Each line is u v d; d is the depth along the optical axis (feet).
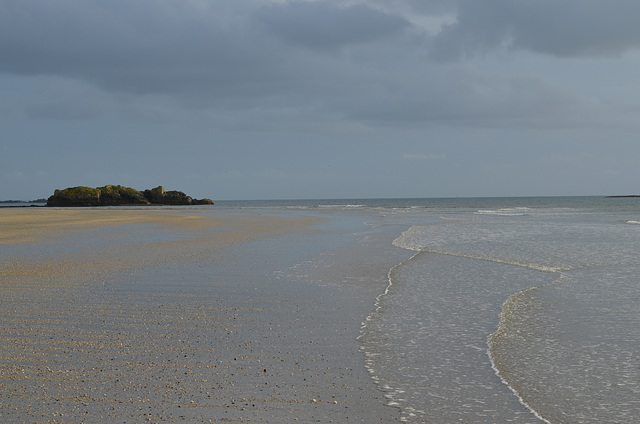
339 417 16.55
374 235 86.84
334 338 25.43
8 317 28.66
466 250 63.77
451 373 20.70
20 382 19.08
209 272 45.27
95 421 15.89
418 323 28.48
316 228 105.29
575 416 16.75
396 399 18.07
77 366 20.85
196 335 25.61
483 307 32.50
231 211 228.84
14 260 52.08
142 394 18.11
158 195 426.10
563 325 28.07
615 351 23.52
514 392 18.79
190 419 16.16
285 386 19.08
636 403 17.74
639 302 33.60
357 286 39.37
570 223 122.01
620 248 64.44
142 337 25.08
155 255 57.06
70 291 36.19
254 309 31.48
